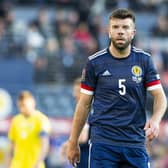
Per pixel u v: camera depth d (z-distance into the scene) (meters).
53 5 72.62
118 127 19.00
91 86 19.34
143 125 19.22
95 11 70.62
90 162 19.17
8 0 72.38
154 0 73.25
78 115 19.38
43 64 53.34
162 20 66.12
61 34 60.03
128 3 72.31
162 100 19.17
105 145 19.02
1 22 62.97
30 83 52.81
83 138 24.69
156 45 61.56
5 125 46.47
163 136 44.53
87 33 62.94
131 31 19.00
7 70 52.97
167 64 58.12
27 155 32.88
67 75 53.44
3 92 48.03
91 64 19.30
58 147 45.00
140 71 19.12
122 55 19.17
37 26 61.50
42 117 32.97
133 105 19.03
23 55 55.91
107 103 19.12
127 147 18.98
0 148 44.59
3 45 56.38
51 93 49.06
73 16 68.00
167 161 42.47
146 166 19.14
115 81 19.08
